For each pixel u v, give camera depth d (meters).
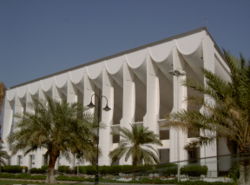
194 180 17.31
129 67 39.66
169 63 35.75
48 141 24.72
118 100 46.09
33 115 24.81
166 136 43.19
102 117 41.38
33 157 52.56
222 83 14.36
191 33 33.94
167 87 39.78
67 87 48.12
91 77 44.25
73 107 25.48
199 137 14.88
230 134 13.91
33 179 33.41
